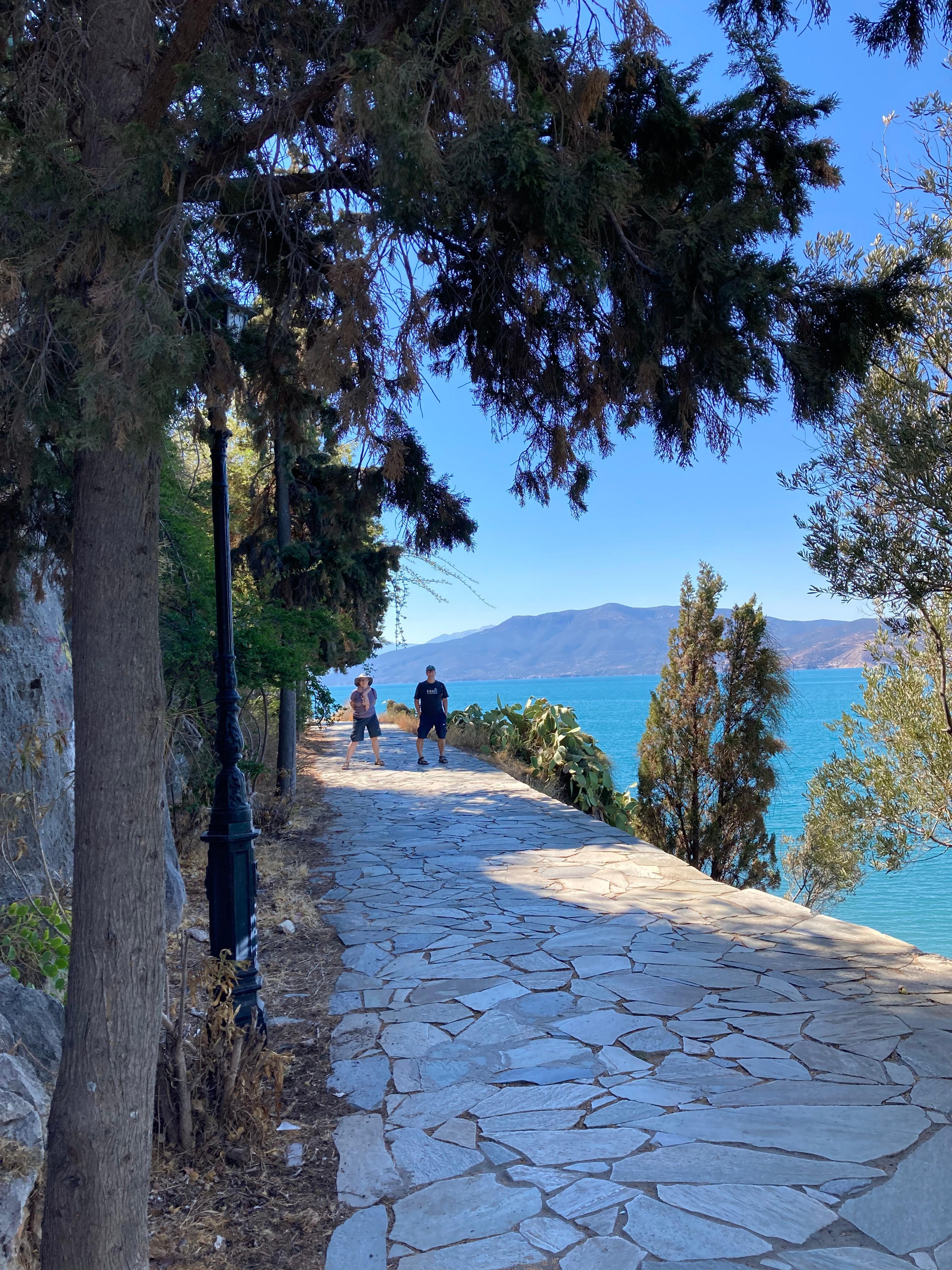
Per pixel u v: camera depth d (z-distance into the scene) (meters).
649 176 2.98
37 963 4.40
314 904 8.71
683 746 16.42
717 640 16.31
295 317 3.56
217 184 2.77
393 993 6.14
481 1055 5.03
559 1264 3.11
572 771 19.48
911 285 2.98
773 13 3.40
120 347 2.13
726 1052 4.88
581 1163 3.81
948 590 7.24
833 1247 3.15
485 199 2.66
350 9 3.18
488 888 9.16
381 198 2.53
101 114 2.65
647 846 11.34
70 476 3.26
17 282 2.29
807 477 7.98
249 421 3.85
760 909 8.13
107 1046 2.54
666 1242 3.20
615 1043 5.08
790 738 69.69
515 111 2.60
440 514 3.86
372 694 21.19
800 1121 4.07
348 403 2.73
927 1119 4.04
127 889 2.57
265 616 10.89
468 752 23.97
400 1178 3.77
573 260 2.63
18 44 2.82
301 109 2.80
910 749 11.58
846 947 6.84
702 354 2.81
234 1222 3.48
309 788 17.22
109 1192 2.53
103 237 2.37
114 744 2.57
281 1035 5.48
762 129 2.98
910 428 7.22
